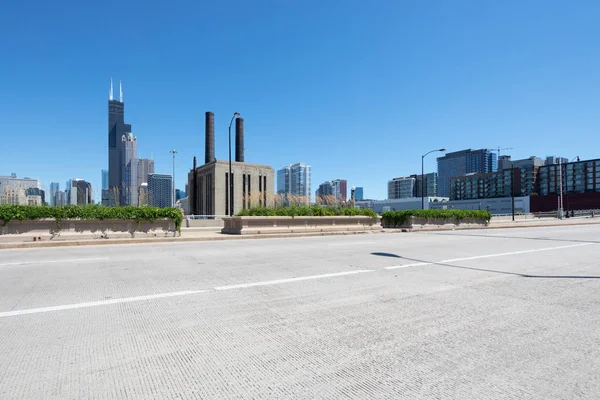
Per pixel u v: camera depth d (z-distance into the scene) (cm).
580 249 1323
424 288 648
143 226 1683
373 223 2458
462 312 502
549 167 13850
